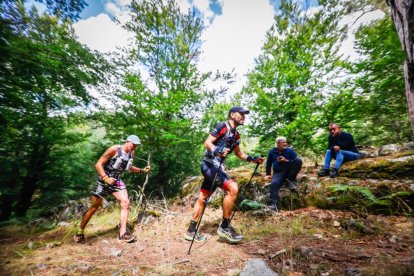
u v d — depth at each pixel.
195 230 2.79
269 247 2.34
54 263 2.19
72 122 8.59
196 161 8.11
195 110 7.21
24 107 5.85
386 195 3.08
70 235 3.48
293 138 6.05
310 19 6.44
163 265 2.03
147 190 7.38
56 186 9.56
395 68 4.88
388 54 4.78
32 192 9.29
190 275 1.81
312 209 3.48
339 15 5.81
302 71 5.98
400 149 4.08
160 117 6.18
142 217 4.03
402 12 1.41
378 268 1.56
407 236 2.23
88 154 10.98
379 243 2.17
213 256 2.24
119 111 6.74
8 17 4.55
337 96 5.45
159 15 7.16
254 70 7.17
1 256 2.57
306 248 2.09
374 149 5.11
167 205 5.23
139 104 5.88
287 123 6.35
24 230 4.20
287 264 1.87
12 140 7.50
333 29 5.92
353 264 1.75
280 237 2.62
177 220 3.86
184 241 2.82
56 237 3.45
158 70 7.55
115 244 2.83
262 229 2.93
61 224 4.28
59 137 8.53
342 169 3.94
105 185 3.17
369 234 2.42
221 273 1.82
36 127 7.63
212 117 6.71
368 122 6.26
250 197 4.30
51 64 5.34
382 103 5.36
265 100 6.19
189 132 6.94
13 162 8.17
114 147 3.26
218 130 2.68
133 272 1.91
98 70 6.05
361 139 6.62
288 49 6.76
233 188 2.59
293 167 3.88
